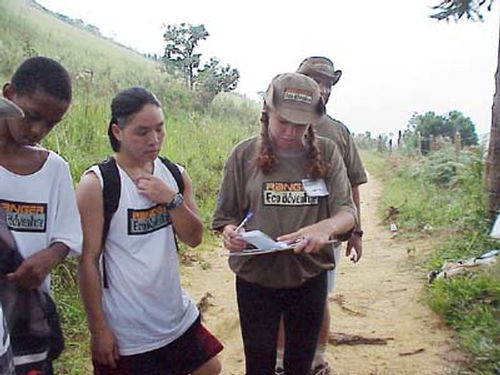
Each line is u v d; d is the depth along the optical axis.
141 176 3.02
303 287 3.50
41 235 2.62
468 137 28.78
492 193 8.52
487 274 6.39
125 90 2.96
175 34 23.42
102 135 9.81
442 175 15.32
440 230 9.94
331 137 4.34
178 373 3.26
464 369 4.84
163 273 3.11
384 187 18.34
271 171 3.37
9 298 2.48
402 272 7.93
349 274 7.97
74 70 15.44
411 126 31.64
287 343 3.63
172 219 3.07
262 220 3.40
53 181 2.66
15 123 2.46
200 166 12.29
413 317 6.15
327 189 3.40
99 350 3.03
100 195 2.95
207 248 8.87
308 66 4.31
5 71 12.69
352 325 6.00
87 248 2.95
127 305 3.05
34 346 2.55
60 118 2.56
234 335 5.82
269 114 3.29
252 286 3.47
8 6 22.88
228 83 23.16
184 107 19.98
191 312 3.33
